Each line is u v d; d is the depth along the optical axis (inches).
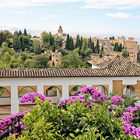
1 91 1035.3
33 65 2071.9
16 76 822.5
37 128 158.7
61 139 158.2
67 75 856.3
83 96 267.3
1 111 836.6
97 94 288.4
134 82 922.1
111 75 893.2
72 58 1964.8
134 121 251.8
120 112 242.7
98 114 172.4
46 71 865.5
